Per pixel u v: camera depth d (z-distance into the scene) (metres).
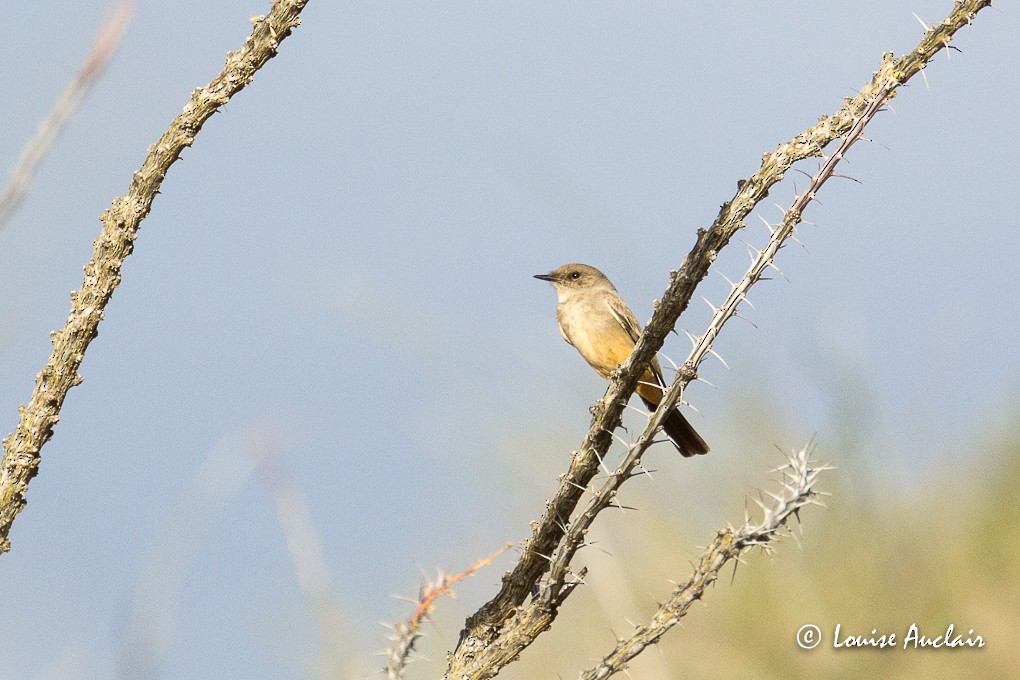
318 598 7.34
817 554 11.31
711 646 10.89
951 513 11.20
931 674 10.38
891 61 5.65
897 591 10.94
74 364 5.40
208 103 5.52
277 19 5.57
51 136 5.16
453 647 11.10
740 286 5.69
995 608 10.55
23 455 5.31
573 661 10.89
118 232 5.45
